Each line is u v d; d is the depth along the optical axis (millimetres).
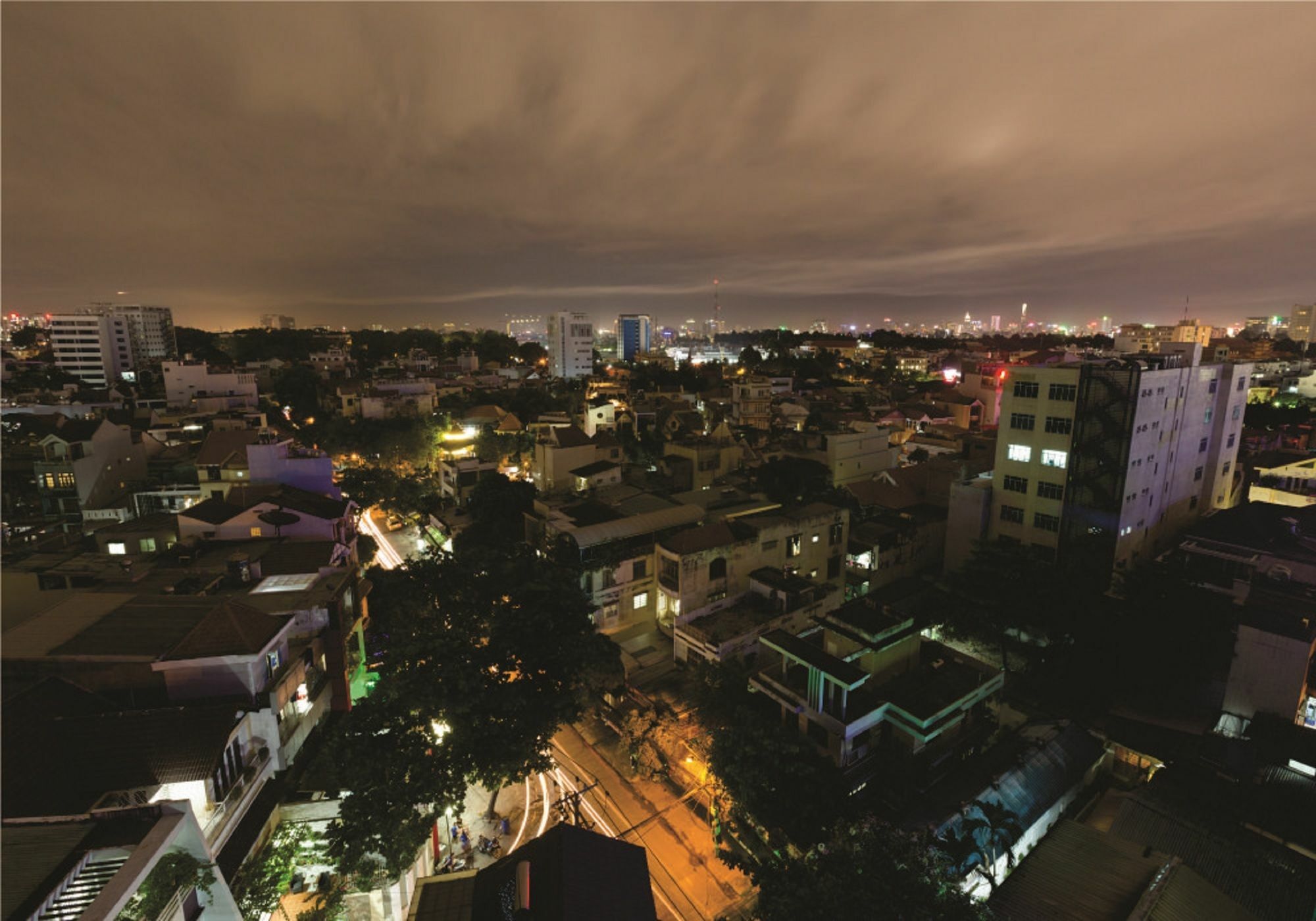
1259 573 37406
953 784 28375
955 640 41719
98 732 21375
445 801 25500
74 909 15062
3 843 15859
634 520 46031
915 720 28281
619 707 37656
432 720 27422
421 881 20156
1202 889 20672
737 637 38250
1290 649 30906
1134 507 45062
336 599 30766
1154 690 35156
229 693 24078
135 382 121438
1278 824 24953
